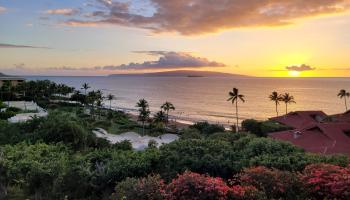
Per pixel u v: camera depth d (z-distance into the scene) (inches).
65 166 430.6
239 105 6245.1
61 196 372.5
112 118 3063.5
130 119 3440.0
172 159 474.3
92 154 553.0
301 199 310.3
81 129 878.4
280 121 2285.9
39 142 687.7
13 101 3376.0
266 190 317.4
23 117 1761.8
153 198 302.0
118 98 7844.5
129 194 312.8
